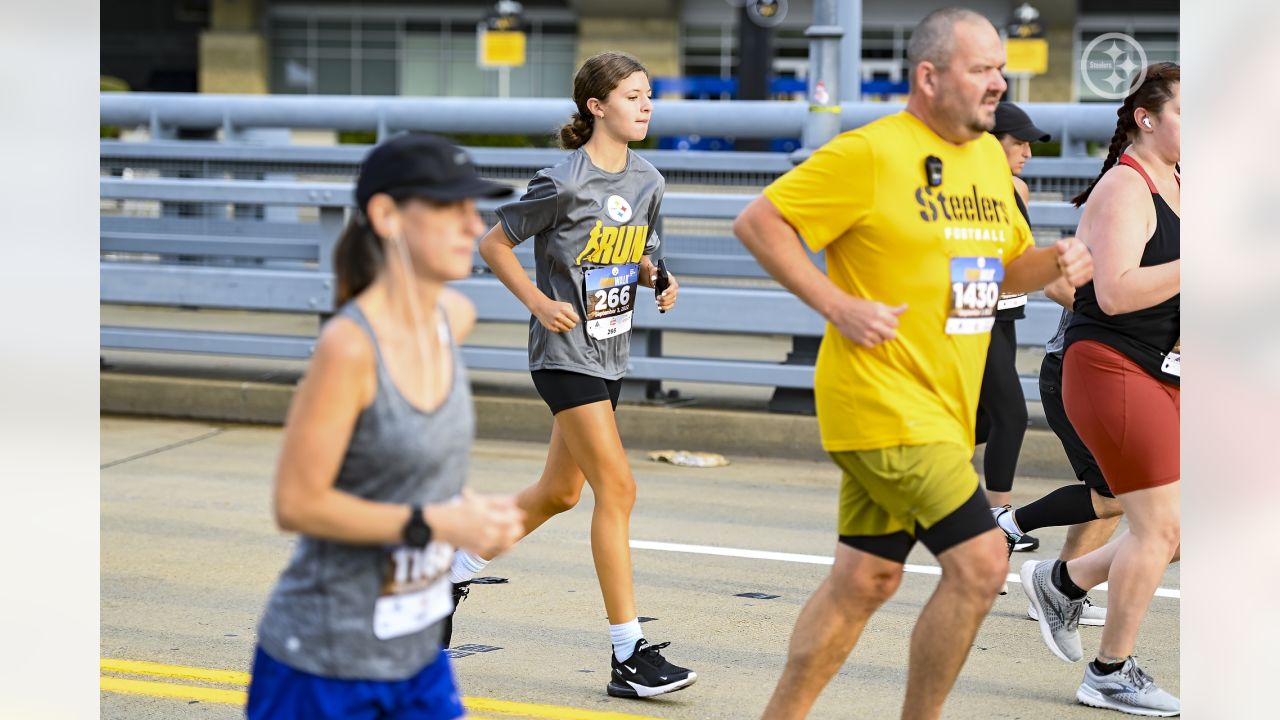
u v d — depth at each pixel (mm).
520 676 13938
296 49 104688
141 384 28219
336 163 34688
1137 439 12383
